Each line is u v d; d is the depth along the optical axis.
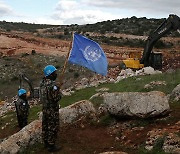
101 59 9.41
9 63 41.25
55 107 8.70
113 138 9.17
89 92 16.38
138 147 8.20
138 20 88.00
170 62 32.56
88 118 10.50
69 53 9.35
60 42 55.81
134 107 9.66
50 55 45.28
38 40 56.44
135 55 29.81
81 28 84.56
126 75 20.73
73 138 9.48
